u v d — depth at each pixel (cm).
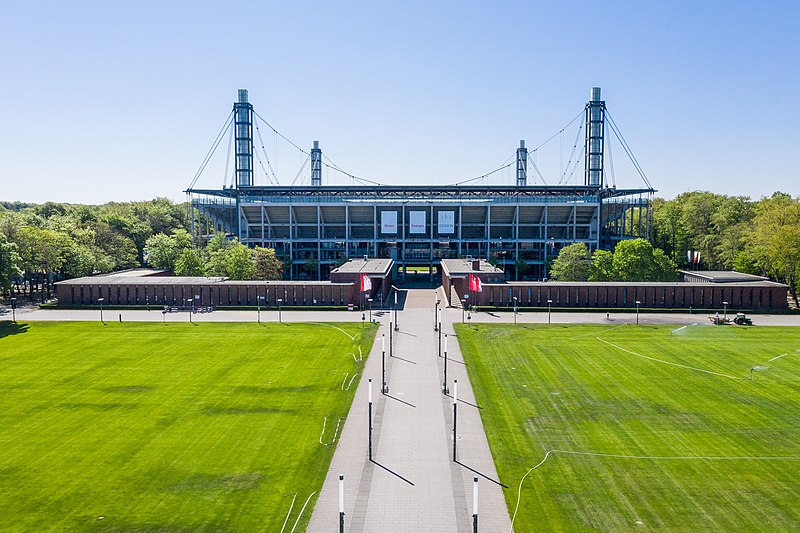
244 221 18025
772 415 5003
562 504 3541
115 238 16338
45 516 3378
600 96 19475
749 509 3484
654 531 3250
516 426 4766
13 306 9844
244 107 19650
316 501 3578
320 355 7088
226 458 4153
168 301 11012
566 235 17900
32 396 5481
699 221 17938
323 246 17725
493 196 18100
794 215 11612
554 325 9062
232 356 7031
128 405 5238
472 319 9619
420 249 17800
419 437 4547
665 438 4516
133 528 3253
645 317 9819
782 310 10325
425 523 3350
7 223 12812
